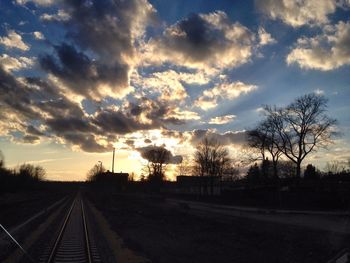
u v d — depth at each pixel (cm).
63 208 5531
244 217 4509
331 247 2177
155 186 13075
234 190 8988
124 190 14725
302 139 7481
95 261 1625
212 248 2203
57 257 1734
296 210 5484
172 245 2264
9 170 10588
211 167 11181
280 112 7881
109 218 3944
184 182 13912
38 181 16788
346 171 8244
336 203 5850
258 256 1967
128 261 1661
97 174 16338
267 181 8650
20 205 5562
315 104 7519
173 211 5472
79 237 2423
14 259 1636
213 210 5788
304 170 9194
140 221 3744
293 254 2038
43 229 2850
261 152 7981
